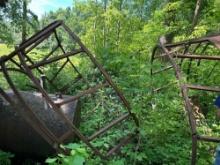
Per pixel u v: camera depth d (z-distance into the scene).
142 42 8.17
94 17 13.17
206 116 6.64
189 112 4.12
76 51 4.56
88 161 4.34
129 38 12.57
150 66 5.32
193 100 6.43
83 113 6.45
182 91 4.38
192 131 3.95
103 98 7.09
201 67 6.96
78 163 2.20
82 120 6.18
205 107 6.72
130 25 12.81
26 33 11.30
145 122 5.14
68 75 8.94
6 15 10.27
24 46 4.52
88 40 12.74
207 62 6.93
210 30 9.72
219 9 10.03
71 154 2.25
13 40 10.71
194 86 4.39
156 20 9.90
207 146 5.25
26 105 4.41
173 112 5.52
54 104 4.33
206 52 7.29
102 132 4.65
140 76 5.27
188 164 4.84
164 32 8.70
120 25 12.79
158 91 5.74
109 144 5.22
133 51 8.48
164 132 5.25
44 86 5.45
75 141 5.30
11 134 4.92
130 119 5.93
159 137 5.25
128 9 13.61
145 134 5.15
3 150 5.04
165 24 11.65
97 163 4.48
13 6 10.32
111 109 6.62
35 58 9.83
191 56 5.44
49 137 4.50
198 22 11.29
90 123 5.90
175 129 5.61
